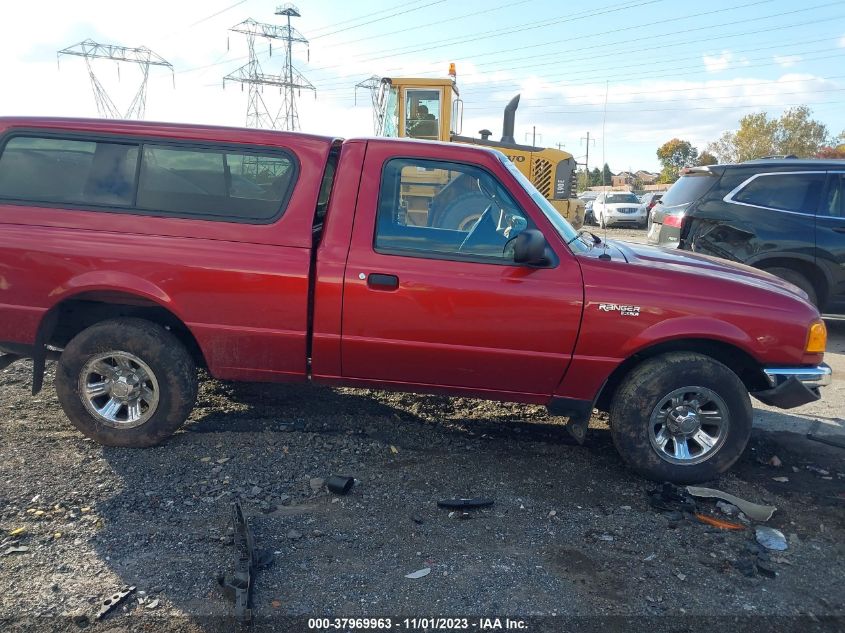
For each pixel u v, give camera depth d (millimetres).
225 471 3906
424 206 3992
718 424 3979
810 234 7309
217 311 3941
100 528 3260
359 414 4867
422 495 3742
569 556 3199
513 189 3957
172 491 3646
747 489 3980
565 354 3896
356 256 3877
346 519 3447
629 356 3906
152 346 3998
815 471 4258
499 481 3959
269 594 2807
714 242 7703
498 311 3838
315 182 3969
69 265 3918
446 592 2879
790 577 3100
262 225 3947
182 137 4031
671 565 3152
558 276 3855
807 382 4004
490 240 3939
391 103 11922
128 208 4004
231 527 3311
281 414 4801
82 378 4066
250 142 4004
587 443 4594
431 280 3832
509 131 12773
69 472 3811
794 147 51938
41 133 4074
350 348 3957
